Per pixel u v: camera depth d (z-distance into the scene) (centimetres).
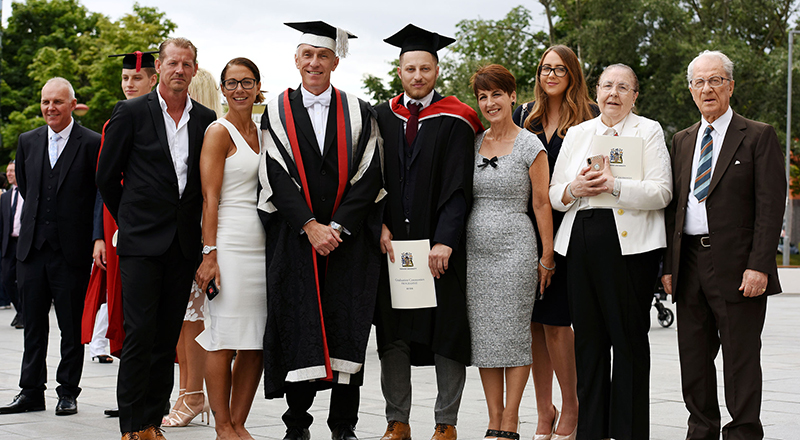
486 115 456
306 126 446
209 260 438
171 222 446
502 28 3038
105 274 542
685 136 435
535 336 486
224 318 436
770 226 402
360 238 443
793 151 3075
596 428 427
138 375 437
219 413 444
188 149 455
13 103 3562
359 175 444
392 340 447
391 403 461
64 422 514
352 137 449
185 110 462
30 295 549
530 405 596
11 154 3431
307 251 434
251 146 455
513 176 448
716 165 415
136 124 448
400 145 458
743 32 3222
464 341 441
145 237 442
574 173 445
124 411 434
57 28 3828
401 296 444
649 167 429
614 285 422
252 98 452
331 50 453
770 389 644
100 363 809
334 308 438
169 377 465
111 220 513
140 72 561
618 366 423
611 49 2839
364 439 473
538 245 470
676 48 2841
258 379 459
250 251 443
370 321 438
